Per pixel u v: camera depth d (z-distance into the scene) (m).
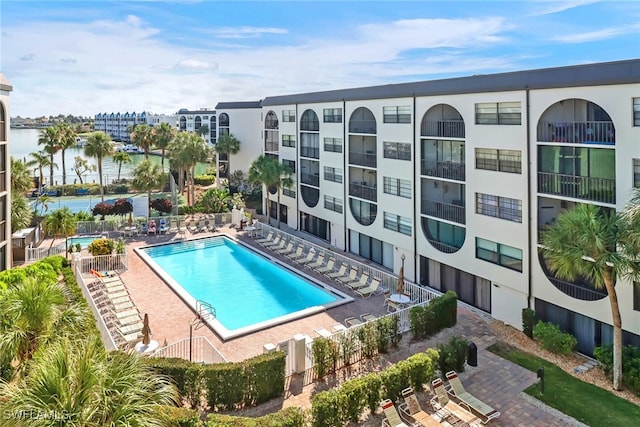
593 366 17.45
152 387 9.55
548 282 19.83
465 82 23.61
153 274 28.42
